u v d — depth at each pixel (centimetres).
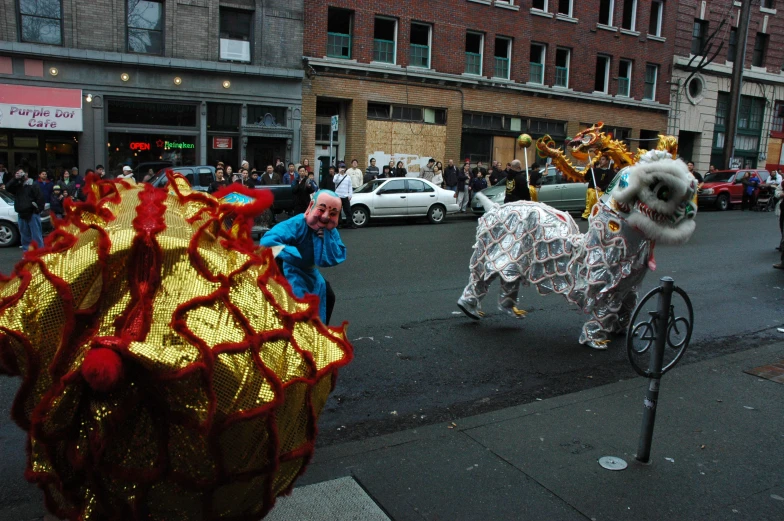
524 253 630
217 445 192
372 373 536
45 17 1794
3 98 1748
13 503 330
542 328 683
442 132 2444
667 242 530
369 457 377
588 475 359
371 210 1644
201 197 225
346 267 1002
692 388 496
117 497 199
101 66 1853
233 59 2039
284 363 210
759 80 3331
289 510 315
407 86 2342
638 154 567
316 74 2161
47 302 194
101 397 189
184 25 1944
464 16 2431
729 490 346
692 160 3228
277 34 2072
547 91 2664
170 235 202
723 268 1051
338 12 2231
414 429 418
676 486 349
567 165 631
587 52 2766
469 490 341
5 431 417
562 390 507
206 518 207
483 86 2506
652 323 370
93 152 1878
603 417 439
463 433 411
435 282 899
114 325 191
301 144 2167
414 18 2328
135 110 1930
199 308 195
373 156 2309
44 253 206
